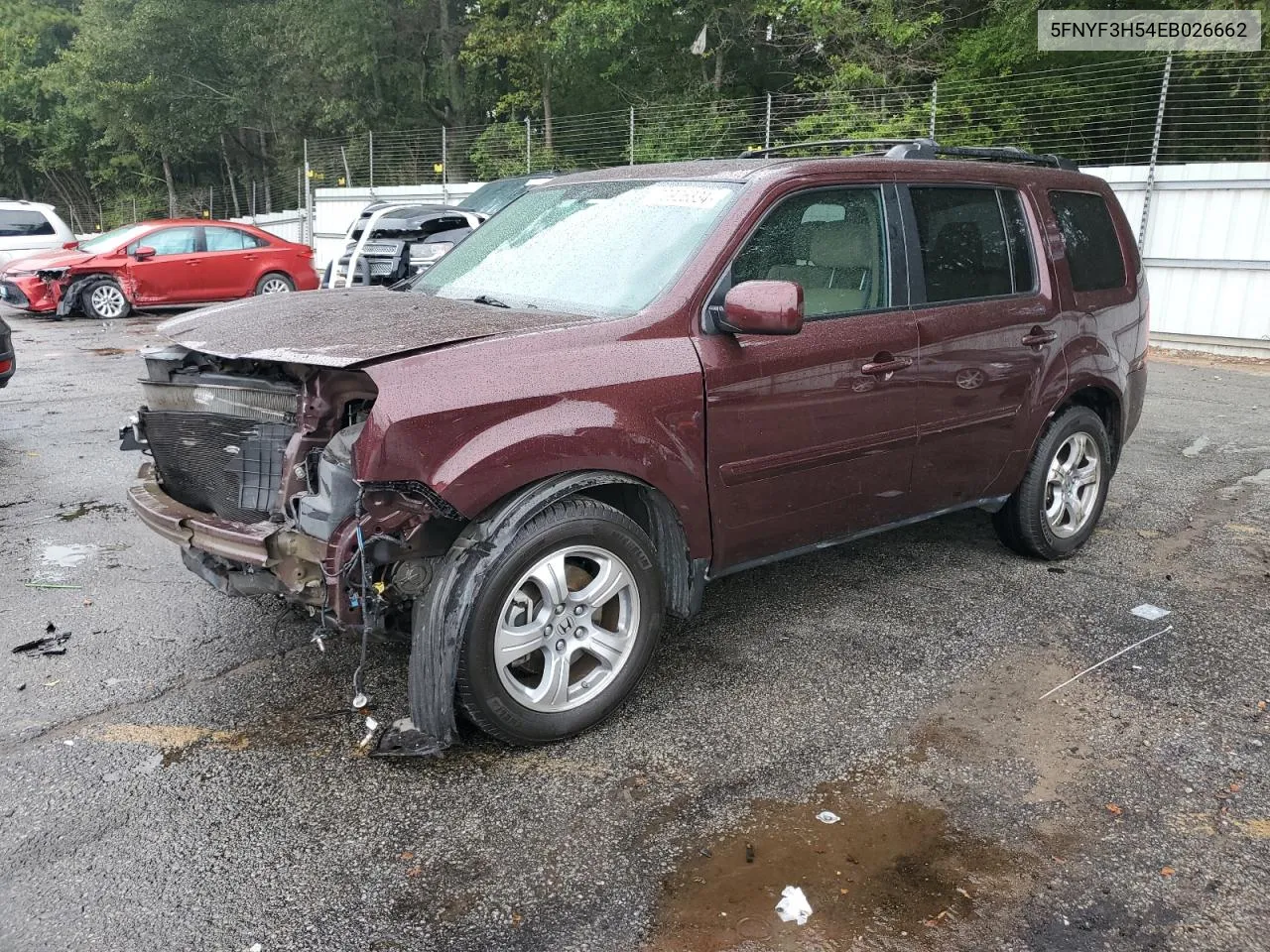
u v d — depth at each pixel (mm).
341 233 23703
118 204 41719
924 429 4168
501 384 3014
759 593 4680
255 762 3197
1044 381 4648
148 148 36469
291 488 3102
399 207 10789
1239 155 14336
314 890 2594
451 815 2922
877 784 3086
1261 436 7984
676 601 3605
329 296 4012
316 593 3043
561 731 3285
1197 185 12586
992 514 5066
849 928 2455
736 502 3607
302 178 28266
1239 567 5008
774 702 3615
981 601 4570
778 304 3184
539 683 3328
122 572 4867
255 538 3037
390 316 3434
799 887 2609
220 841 2791
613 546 3303
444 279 4324
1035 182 4754
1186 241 12812
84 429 7988
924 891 2598
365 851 2754
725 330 3465
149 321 15461
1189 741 3344
